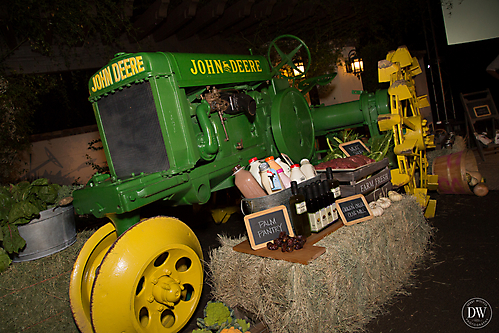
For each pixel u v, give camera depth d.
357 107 4.27
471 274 2.59
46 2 3.93
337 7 6.41
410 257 2.83
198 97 2.70
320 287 1.93
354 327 2.13
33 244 2.33
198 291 2.35
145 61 2.30
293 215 2.19
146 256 1.96
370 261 2.33
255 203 2.24
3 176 5.05
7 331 2.18
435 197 4.71
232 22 5.36
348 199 2.45
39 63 4.45
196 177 2.53
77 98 8.29
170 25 5.01
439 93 12.05
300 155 3.63
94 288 1.85
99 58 4.95
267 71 3.59
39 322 2.29
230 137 2.97
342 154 3.73
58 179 7.45
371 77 8.23
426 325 2.11
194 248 2.34
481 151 6.31
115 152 2.71
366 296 2.29
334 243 2.09
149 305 2.11
